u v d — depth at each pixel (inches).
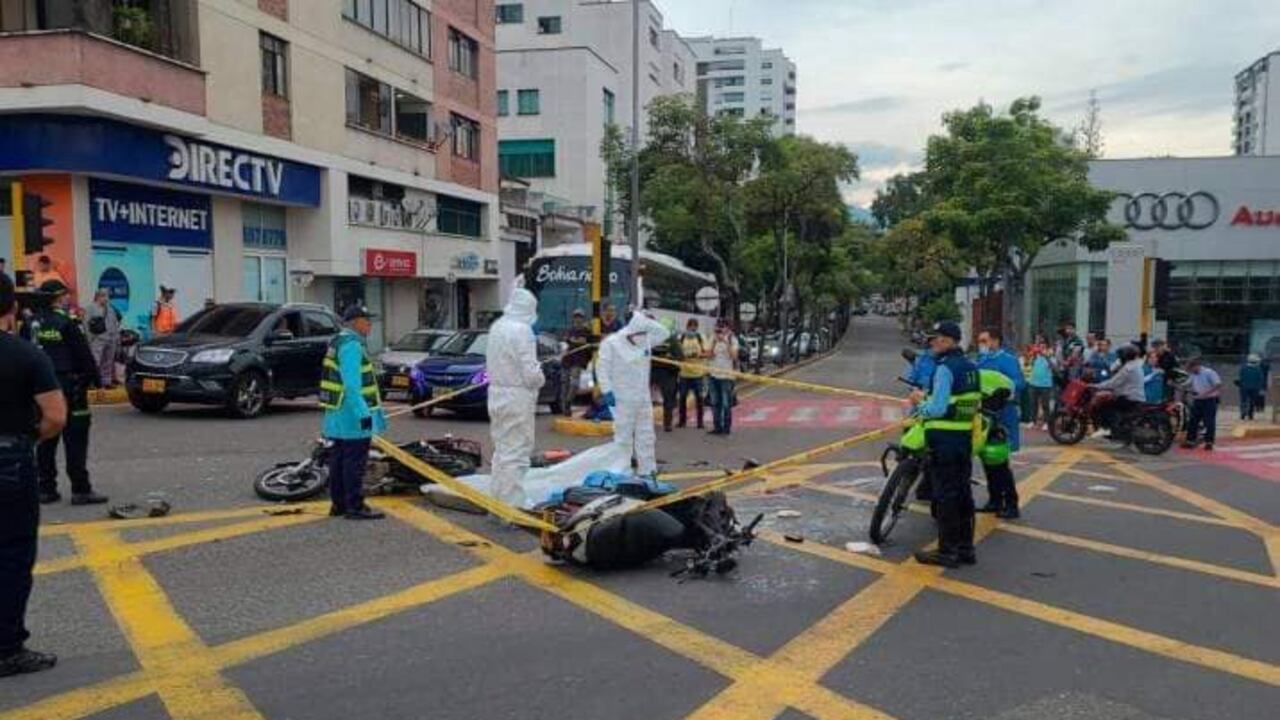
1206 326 1246.9
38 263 567.8
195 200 960.3
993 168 1050.7
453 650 211.8
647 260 1151.0
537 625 229.6
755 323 2036.2
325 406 335.0
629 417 419.2
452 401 644.7
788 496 402.9
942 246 1566.2
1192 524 362.6
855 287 2453.2
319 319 677.3
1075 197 1029.8
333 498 337.1
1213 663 212.1
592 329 673.0
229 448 485.1
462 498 351.3
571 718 177.3
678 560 292.7
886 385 1320.1
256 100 1005.8
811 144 1517.0
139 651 208.2
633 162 1016.2
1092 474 487.5
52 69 746.2
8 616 193.8
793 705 185.3
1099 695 192.9
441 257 1457.9
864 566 292.2
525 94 2279.8
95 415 604.1
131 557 280.2
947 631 231.6
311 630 223.1
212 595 247.9
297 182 1095.6
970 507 297.7
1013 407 421.4
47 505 347.6
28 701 181.6
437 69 1435.8
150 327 839.7
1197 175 1237.1
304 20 1093.8
